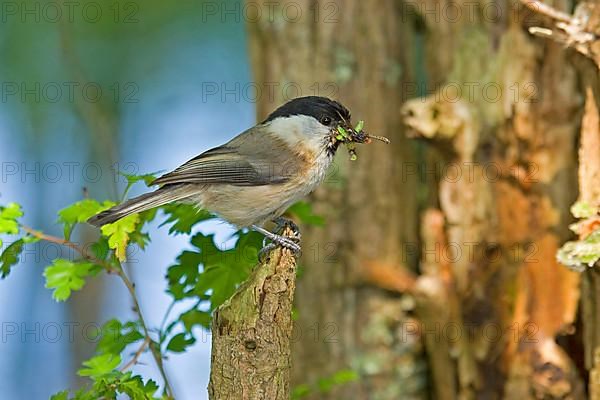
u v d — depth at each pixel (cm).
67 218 777
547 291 999
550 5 989
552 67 1009
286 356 687
